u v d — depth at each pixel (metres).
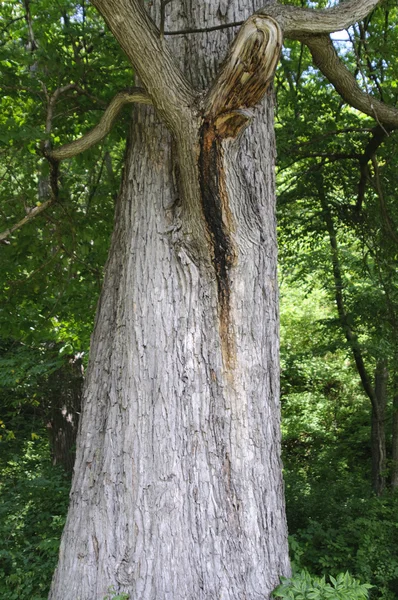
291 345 16.56
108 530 3.34
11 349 9.69
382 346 9.79
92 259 7.22
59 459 10.69
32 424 10.89
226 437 3.41
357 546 6.69
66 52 5.83
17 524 7.28
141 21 2.94
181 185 3.39
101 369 3.63
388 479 11.90
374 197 9.05
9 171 6.02
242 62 2.83
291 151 8.24
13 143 5.58
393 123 4.94
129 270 3.58
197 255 3.47
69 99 5.89
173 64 3.06
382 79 7.40
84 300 7.61
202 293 3.47
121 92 3.69
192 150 3.15
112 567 3.29
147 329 3.46
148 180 3.64
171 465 3.34
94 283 7.39
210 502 3.34
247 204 3.50
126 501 3.34
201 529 3.31
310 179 9.23
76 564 3.36
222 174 3.22
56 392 10.73
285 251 10.58
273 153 3.80
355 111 9.70
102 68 5.94
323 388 17.50
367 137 8.31
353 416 16.30
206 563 3.29
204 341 3.44
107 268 3.84
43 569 5.86
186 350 3.43
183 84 3.10
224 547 3.33
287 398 16.72
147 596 3.22
